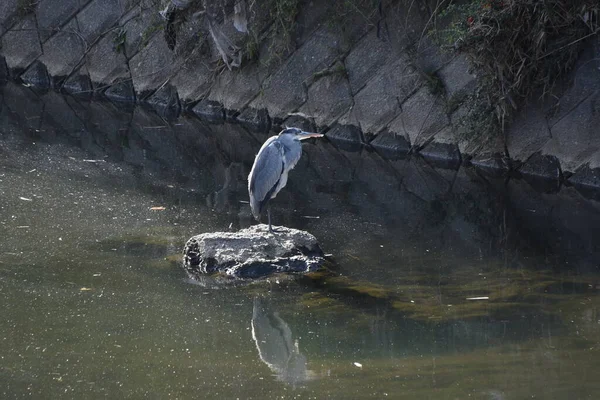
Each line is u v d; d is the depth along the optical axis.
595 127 14.05
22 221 11.94
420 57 15.92
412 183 14.59
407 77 16.08
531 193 14.02
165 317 8.99
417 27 15.97
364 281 10.16
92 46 20.75
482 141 15.21
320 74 17.20
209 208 12.89
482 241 11.72
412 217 12.80
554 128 14.48
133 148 16.41
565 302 9.41
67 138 16.88
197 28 18.98
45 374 7.61
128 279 10.05
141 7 19.83
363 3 16.64
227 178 14.59
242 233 10.91
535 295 9.64
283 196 13.73
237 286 9.97
